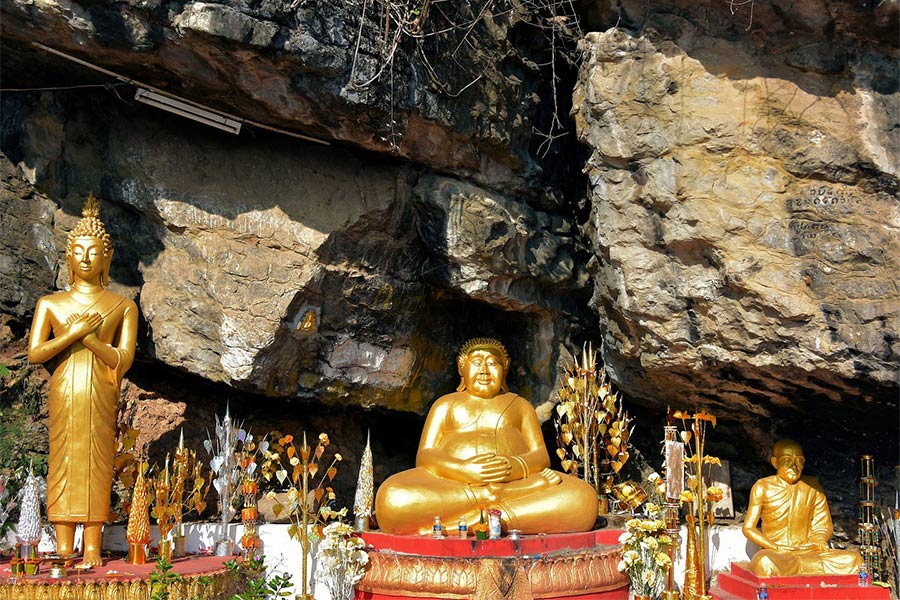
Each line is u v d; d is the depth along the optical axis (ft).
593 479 31.89
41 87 30.14
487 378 31.17
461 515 27.58
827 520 29.68
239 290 29.84
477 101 31.17
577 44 33.53
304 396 31.65
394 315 32.55
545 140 34.55
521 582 25.12
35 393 30.60
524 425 30.99
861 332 27.04
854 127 27.32
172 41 25.82
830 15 26.76
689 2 28.40
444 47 30.19
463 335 35.22
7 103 30.48
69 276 28.84
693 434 34.47
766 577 27.68
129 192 30.55
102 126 31.07
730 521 32.99
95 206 28.12
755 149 28.07
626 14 29.71
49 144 30.71
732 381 30.37
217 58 26.32
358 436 35.63
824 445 32.71
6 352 30.42
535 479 28.37
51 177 30.86
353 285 31.30
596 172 30.40
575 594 25.85
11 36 26.66
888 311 26.84
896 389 27.68
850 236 27.22
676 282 29.09
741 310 28.27
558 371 35.42
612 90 29.45
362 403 32.91
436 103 29.73
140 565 26.03
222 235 30.22
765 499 29.84
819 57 27.45
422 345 33.88
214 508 32.32
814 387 29.25
